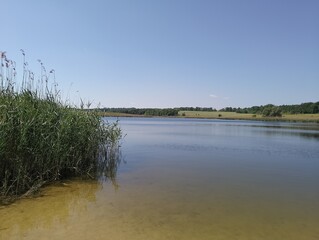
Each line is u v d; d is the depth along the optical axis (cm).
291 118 11531
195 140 2955
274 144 2662
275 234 703
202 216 815
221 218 802
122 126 5828
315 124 8181
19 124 952
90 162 1332
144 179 1241
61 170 1196
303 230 730
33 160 1028
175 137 3288
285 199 990
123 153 1988
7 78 1030
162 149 2211
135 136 3369
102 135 1467
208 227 737
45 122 1029
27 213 805
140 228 720
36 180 1049
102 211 838
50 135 1079
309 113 13488
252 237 683
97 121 1415
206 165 1580
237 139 3141
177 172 1391
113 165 1527
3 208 837
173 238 667
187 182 1199
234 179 1266
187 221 774
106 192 1034
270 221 788
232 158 1834
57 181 1153
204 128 5403
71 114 1228
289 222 783
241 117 13225
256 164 1634
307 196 1029
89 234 676
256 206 910
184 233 696
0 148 863
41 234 671
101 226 726
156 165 1562
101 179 1227
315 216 831
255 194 1042
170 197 988
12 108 952
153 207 883
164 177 1283
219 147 2377
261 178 1292
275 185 1173
